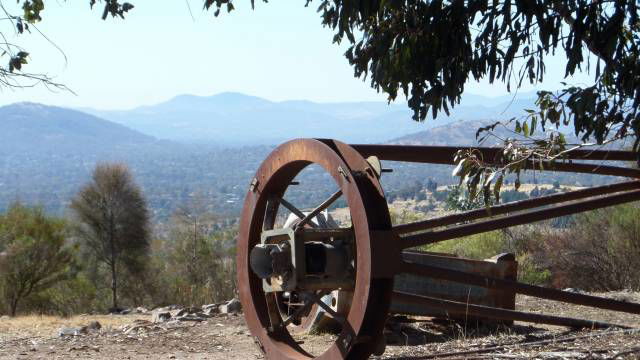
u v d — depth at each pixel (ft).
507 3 17.25
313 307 30.37
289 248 19.31
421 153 22.38
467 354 23.13
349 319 18.54
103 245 161.27
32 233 127.54
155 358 27.30
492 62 17.76
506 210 25.27
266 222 22.18
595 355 21.52
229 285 121.60
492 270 32.35
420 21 19.34
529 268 62.64
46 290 133.28
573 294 27.04
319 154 19.52
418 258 32.09
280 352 20.67
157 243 166.09
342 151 19.52
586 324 29.78
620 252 63.46
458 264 32.37
